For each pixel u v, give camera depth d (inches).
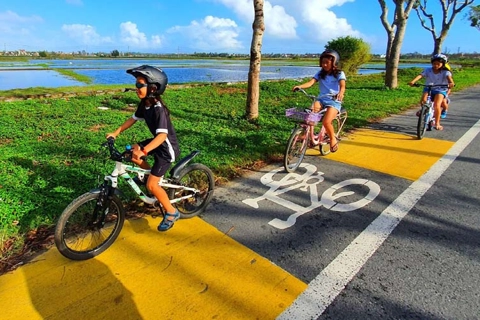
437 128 274.8
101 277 97.9
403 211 139.9
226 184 166.7
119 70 1170.6
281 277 99.7
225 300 90.2
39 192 144.3
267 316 85.2
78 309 86.0
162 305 88.0
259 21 268.1
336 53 180.2
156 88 106.0
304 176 177.6
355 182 169.8
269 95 471.8
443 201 148.9
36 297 89.4
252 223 130.3
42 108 328.5
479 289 94.9
